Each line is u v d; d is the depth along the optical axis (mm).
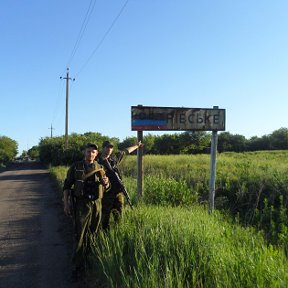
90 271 5984
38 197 16391
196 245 5336
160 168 22297
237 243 6035
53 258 7191
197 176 15680
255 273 4316
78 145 47469
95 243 6137
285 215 9859
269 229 9375
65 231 9305
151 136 70812
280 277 4227
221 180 13773
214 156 10469
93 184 6117
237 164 19594
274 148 82938
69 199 6184
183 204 10906
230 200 12328
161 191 11062
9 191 19562
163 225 6293
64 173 23891
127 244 5887
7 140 102562
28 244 8234
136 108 9758
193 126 10109
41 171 41938
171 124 9961
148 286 4332
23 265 6828
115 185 7109
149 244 5570
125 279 4645
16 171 44938
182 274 4715
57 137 58000
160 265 4961
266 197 11562
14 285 5898
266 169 15539
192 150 68562
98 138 52344
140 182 10125
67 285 5824
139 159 10047
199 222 6867
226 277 4316
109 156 7426
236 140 84812
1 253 7586
